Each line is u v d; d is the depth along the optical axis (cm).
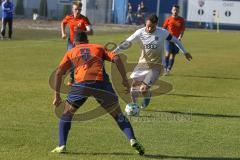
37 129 2553
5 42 7488
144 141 2405
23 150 2183
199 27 14288
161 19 14175
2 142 2295
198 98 3628
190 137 2509
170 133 2578
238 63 6109
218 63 6044
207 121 2891
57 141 2342
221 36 10988
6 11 8006
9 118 2772
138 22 14050
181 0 14225
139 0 14288
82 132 2528
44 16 13900
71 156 2120
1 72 4516
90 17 14125
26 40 7956
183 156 2177
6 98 3325
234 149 2314
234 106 3372
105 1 14312
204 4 14200
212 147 2338
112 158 2108
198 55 6894
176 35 4891
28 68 4828
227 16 14150
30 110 2991
